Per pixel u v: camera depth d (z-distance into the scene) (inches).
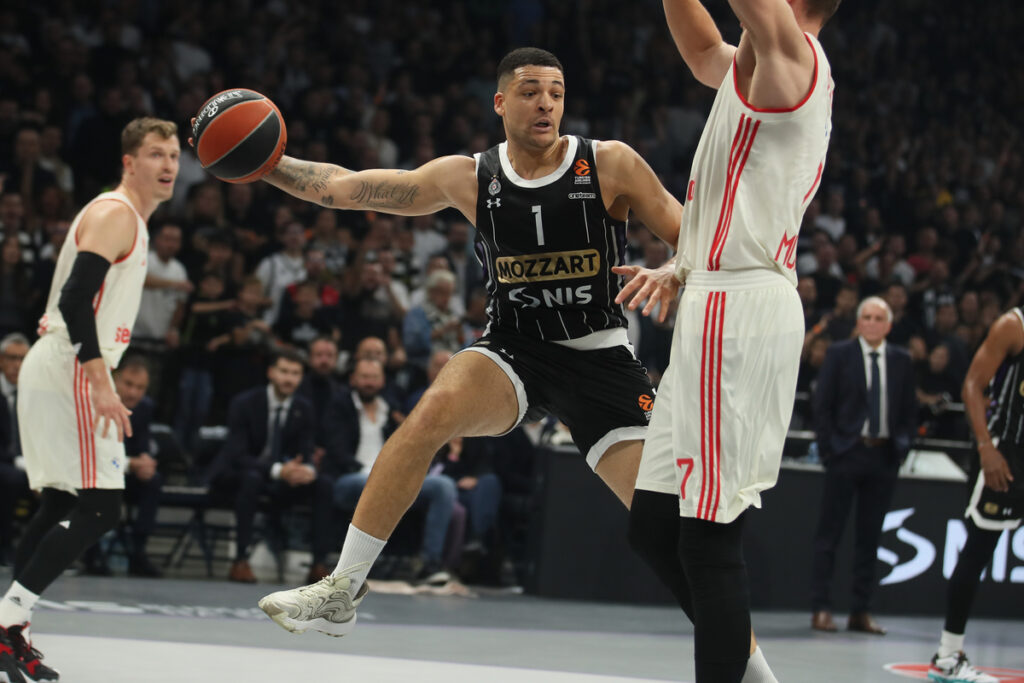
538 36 1777.8
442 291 1109.7
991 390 657.6
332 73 1569.9
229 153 416.5
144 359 1044.5
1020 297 1598.2
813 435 1018.1
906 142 1921.8
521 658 612.1
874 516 847.1
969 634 864.9
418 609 812.6
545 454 944.9
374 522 411.5
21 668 458.3
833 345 866.8
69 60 1353.3
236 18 1526.8
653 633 764.0
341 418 969.5
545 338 446.6
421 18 1710.1
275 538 994.7
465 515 962.7
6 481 884.0
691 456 343.0
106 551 965.2
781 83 329.7
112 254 491.8
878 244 1503.4
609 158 437.7
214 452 1034.7
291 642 621.3
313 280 1168.8
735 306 340.8
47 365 496.1
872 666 672.4
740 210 340.5
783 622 871.7
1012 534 979.9
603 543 940.6
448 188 446.9
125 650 546.6
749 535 946.1
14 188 1200.2
